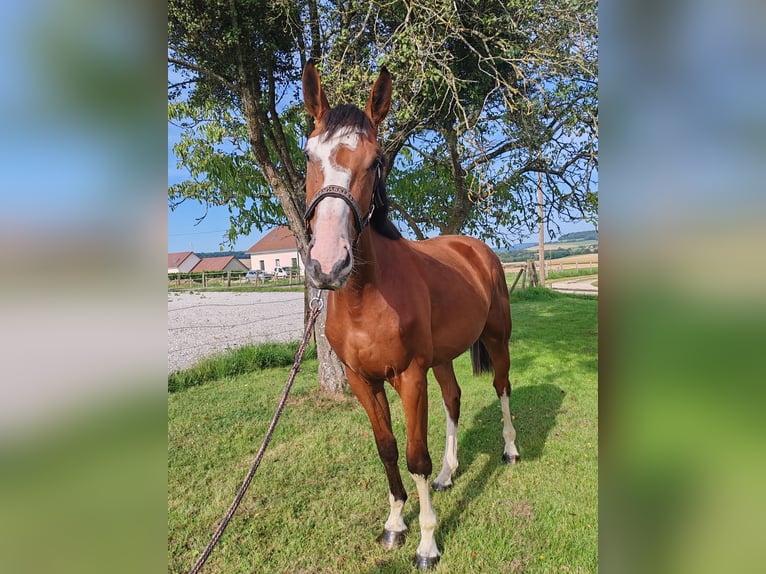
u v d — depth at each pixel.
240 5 3.25
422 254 2.56
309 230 1.73
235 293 19.69
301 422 3.96
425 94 3.18
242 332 9.23
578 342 7.04
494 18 3.07
